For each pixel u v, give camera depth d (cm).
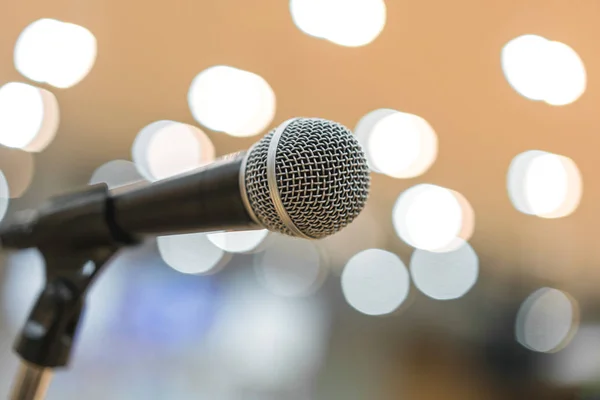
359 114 156
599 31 117
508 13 117
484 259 231
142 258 193
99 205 40
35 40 115
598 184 182
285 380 184
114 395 149
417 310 228
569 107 150
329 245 232
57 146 147
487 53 130
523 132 163
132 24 122
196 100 139
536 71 127
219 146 159
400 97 150
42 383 41
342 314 228
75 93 137
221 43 131
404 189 205
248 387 174
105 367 163
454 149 173
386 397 183
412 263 233
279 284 228
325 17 112
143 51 130
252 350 195
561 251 222
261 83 140
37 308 41
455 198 196
